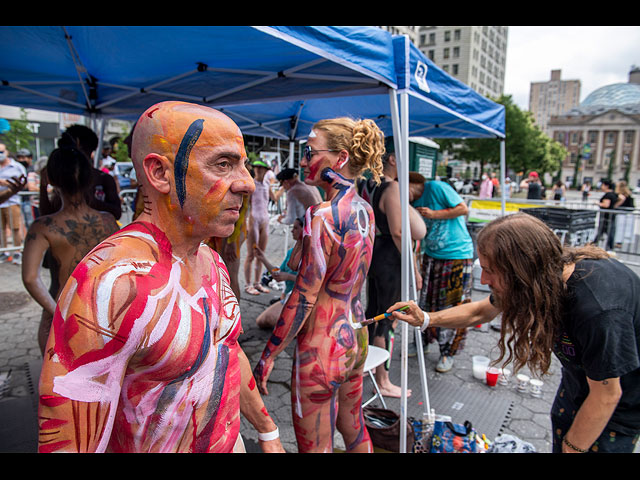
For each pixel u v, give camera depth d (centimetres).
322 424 162
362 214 167
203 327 81
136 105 375
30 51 269
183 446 83
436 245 349
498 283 142
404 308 177
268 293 539
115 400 71
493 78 9000
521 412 300
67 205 202
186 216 78
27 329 405
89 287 68
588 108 9225
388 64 209
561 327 137
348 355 163
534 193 1269
